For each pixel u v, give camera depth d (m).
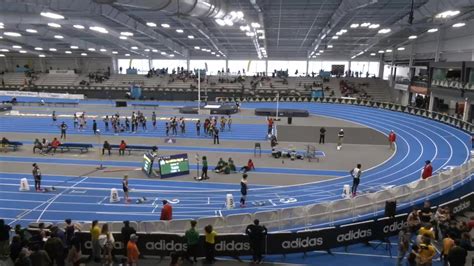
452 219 13.66
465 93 37.38
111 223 13.37
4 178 22.97
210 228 12.12
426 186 18.17
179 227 13.67
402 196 17.22
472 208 17.50
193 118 44.47
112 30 44.62
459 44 41.09
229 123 38.44
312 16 36.53
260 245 12.22
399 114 47.94
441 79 43.78
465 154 29.28
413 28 39.16
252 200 19.55
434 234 12.92
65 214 17.77
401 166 26.23
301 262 12.61
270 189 21.31
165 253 12.62
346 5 27.89
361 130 38.34
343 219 15.71
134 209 18.41
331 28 38.31
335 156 28.84
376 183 22.52
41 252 9.95
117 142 32.78
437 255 12.77
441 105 49.53
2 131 37.09
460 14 31.02
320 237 13.32
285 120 43.91
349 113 49.44
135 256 11.08
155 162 25.88
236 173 24.36
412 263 10.68
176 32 48.81
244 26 36.72
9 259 11.81
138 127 39.34
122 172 24.41
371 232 14.05
